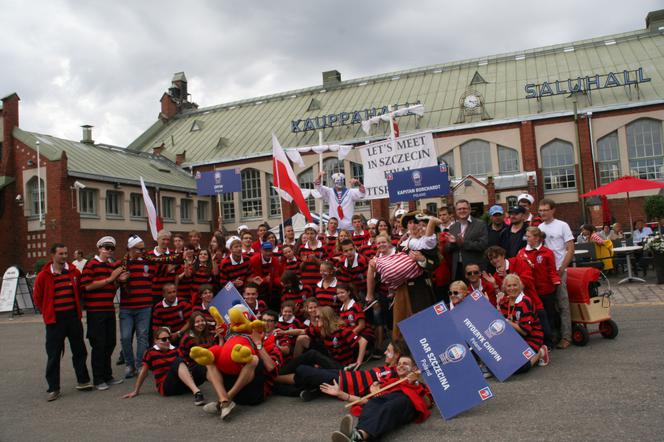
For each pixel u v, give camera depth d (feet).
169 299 30.25
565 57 134.51
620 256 59.82
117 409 23.29
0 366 34.71
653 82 114.42
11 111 108.78
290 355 26.32
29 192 105.60
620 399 18.62
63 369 33.42
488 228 31.96
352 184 42.70
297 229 87.51
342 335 26.35
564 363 24.41
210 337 26.11
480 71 141.38
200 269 32.27
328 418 19.72
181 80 187.11
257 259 32.94
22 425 21.68
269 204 139.23
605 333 29.01
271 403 22.56
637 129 112.27
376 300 28.78
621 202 110.83
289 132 144.87
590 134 113.91
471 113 124.36
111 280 27.63
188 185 132.26
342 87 158.20
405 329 20.21
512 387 21.52
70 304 26.66
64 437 19.80
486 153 122.52
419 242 25.70
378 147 41.16
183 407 22.97
